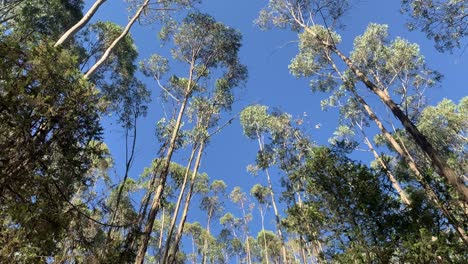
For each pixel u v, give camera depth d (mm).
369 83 15500
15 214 4570
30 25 15203
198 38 20516
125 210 10148
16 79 4660
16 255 4641
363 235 7707
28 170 4793
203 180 26344
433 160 11531
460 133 23547
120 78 18703
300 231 9711
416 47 21656
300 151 19984
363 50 22609
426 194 8516
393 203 8234
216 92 20391
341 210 8312
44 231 5082
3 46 4855
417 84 21812
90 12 11852
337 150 9352
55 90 5059
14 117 4516
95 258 6562
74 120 5137
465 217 8125
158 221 26547
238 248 36219
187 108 19719
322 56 22594
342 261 7672
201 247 34875
